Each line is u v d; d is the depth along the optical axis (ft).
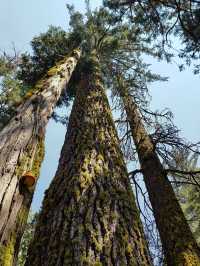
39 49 38.70
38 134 11.14
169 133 26.89
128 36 41.27
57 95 16.56
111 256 9.00
